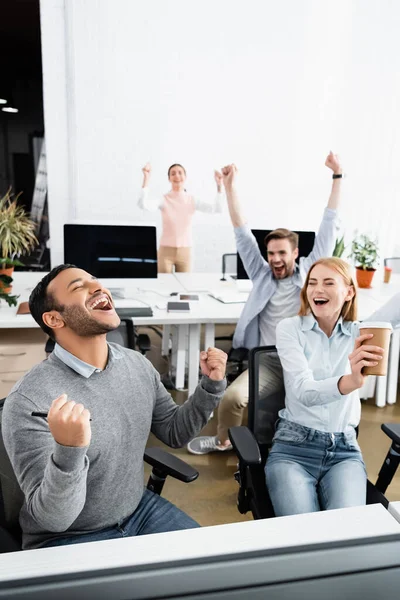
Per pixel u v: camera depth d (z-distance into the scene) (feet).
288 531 1.59
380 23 16.24
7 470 3.80
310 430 5.32
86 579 1.32
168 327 12.49
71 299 3.72
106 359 4.07
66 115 15.64
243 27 16.05
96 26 15.03
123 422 3.95
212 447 8.28
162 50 15.69
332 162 8.45
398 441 5.00
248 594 1.35
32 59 15.17
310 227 18.19
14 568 1.35
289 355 5.49
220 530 1.58
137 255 9.72
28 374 3.76
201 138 16.72
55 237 16.48
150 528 4.08
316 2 16.20
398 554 1.51
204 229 17.44
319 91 16.98
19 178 16.10
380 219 17.40
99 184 16.33
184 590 1.32
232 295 10.37
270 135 17.13
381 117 16.83
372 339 4.05
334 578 1.41
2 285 8.84
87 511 3.77
